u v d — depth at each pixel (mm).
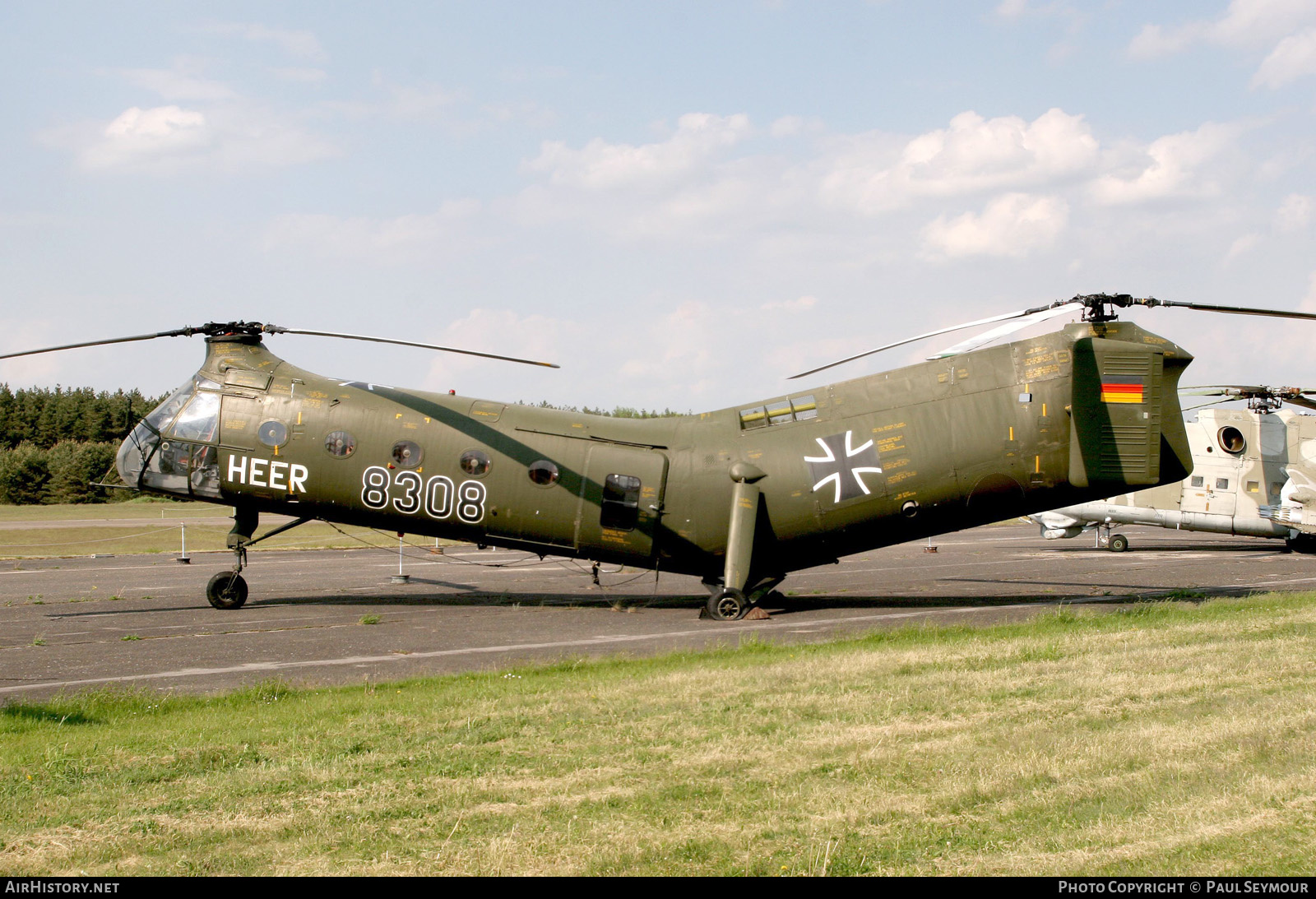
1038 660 12703
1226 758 8141
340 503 20219
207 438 20234
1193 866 6062
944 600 21312
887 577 26734
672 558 20000
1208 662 12141
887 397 19578
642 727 9516
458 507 19969
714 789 7676
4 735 9695
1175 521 33969
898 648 14055
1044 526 35906
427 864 6293
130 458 20516
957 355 19375
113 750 9000
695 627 17828
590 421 20469
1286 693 10422
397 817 7180
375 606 21500
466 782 7938
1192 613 16812
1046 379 18906
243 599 21188
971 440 18953
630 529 19703
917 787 7645
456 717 10062
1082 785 7602
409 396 20656
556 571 30359
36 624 18688
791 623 17984
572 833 6785
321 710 10539
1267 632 14508
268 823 7074
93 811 7355
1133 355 18578
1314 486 31547
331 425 20078
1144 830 6664
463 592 24516
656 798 7480
